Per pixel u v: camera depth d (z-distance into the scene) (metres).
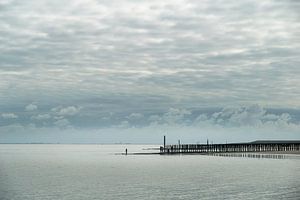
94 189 48.19
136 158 119.62
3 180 58.81
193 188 47.41
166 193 44.00
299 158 104.31
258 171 67.75
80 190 47.50
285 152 134.12
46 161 111.31
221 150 146.50
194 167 79.44
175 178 59.06
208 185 49.88
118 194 44.06
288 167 75.31
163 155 135.00
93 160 113.38
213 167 78.56
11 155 160.88
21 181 57.50
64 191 46.91
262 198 38.94
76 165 91.88
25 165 93.81
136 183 53.56
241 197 40.06
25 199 41.91
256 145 142.50
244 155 121.75
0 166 89.88
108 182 55.16
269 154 123.62
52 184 53.50
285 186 47.06
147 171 72.00
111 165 89.88
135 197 41.88
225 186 48.53
